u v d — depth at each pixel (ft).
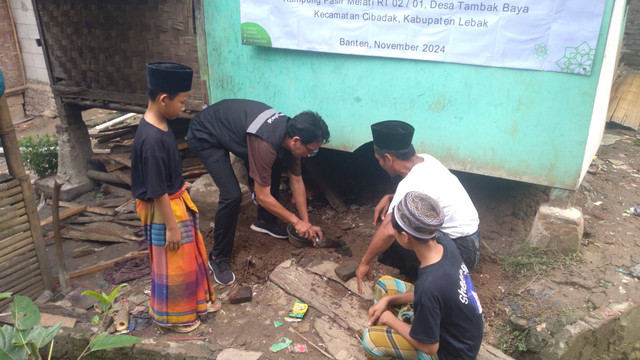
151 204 9.57
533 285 11.43
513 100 11.68
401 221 7.33
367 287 11.55
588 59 10.57
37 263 11.93
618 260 12.12
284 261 12.71
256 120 11.12
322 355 9.88
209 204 14.94
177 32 15.01
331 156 18.47
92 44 16.30
